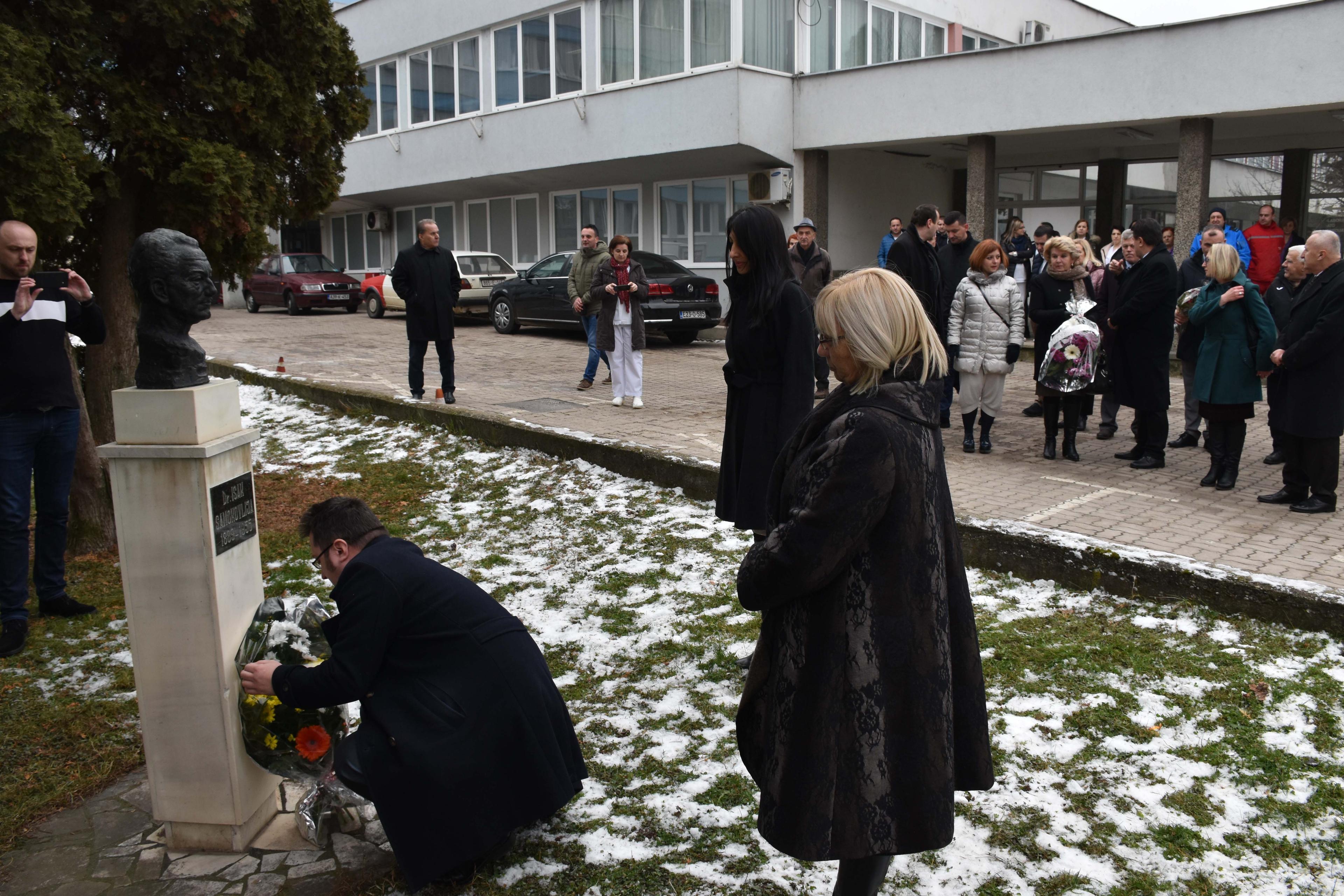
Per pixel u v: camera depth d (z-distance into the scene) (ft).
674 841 10.30
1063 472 23.17
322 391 34.58
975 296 24.58
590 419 29.30
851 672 7.37
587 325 35.50
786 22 55.67
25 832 11.08
